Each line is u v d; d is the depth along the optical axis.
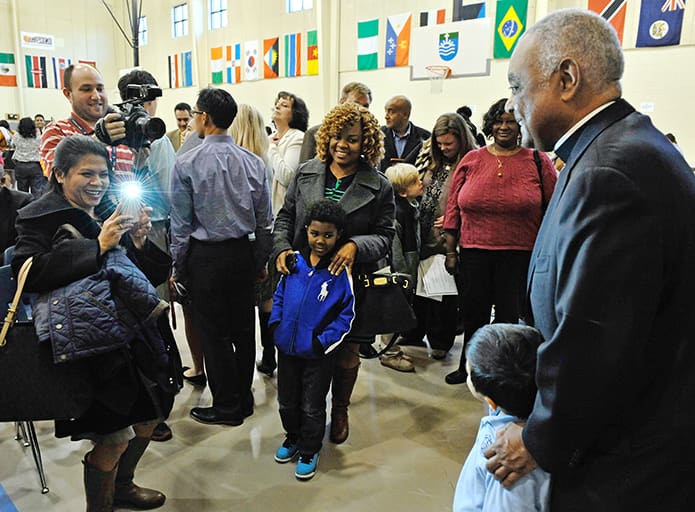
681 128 4.99
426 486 2.04
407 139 3.87
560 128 1.01
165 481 2.04
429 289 2.97
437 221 3.03
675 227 0.86
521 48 1.02
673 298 0.89
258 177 2.34
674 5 4.84
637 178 0.86
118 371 1.44
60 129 2.25
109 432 1.50
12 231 2.02
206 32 9.79
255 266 2.43
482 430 1.17
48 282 1.39
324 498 1.96
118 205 1.59
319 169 2.20
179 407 2.64
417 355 3.35
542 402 0.92
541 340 1.08
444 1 6.38
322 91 7.77
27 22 10.89
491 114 2.56
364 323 2.09
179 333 3.65
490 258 2.62
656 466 0.90
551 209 1.01
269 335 2.97
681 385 0.89
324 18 7.53
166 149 2.50
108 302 1.41
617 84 0.98
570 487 0.96
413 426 2.48
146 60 11.39
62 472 2.10
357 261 2.07
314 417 2.06
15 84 11.00
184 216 2.25
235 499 1.94
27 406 1.38
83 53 11.70
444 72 6.49
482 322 2.76
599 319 0.85
